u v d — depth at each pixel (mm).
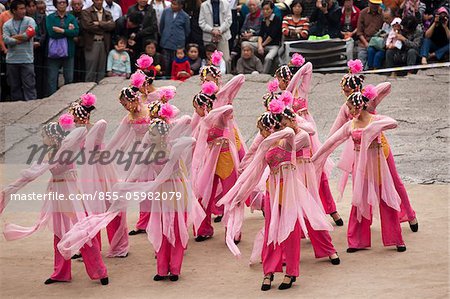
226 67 37719
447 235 21438
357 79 21531
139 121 20500
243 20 38500
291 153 18875
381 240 21531
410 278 18688
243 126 31641
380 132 20438
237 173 21969
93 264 19297
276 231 18594
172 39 36969
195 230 20688
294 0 37062
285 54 37156
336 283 18688
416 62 37031
